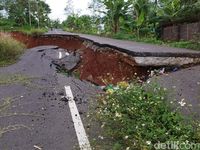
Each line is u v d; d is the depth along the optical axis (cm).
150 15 2906
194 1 2294
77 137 609
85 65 1600
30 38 4438
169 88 862
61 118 732
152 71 1028
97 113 732
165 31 2456
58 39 3728
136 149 534
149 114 634
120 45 1494
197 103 726
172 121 592
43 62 1845
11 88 1073
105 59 1352
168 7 2706
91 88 1091
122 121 626
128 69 1126
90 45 1866
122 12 3409
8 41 2055
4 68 1545
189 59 1114
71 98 930
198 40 1705
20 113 777
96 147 558
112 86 1020
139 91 748
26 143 587
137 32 3002
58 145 576
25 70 1478
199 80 902
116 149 540
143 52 1075
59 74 1427
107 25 4000
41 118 734
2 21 7088
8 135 629
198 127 562
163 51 1140
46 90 1046
